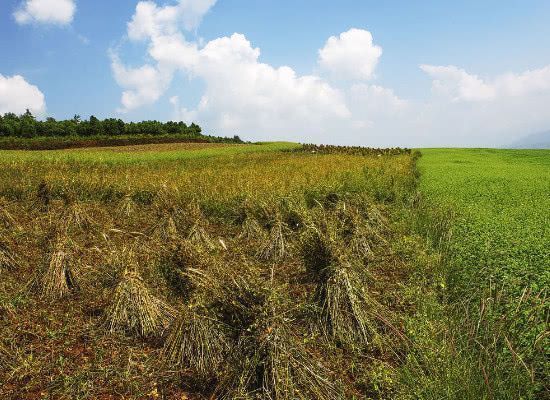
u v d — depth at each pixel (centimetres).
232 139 10144
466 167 3356
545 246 925
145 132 9175
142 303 677
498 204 1595
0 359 576
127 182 1809
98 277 830
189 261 746
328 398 508
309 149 5950
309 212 1135
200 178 1997
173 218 1224
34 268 916
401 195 1797
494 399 461
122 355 603
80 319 702
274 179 1947
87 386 526
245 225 1251
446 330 587
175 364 576
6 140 6656
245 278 588
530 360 516
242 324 553
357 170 2473
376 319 674
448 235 1052
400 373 541
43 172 2338
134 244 1034
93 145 7206
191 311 593
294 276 897
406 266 941
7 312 715
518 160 4322
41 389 529
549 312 581
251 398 487
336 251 692
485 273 785
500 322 543
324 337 646
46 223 1330
